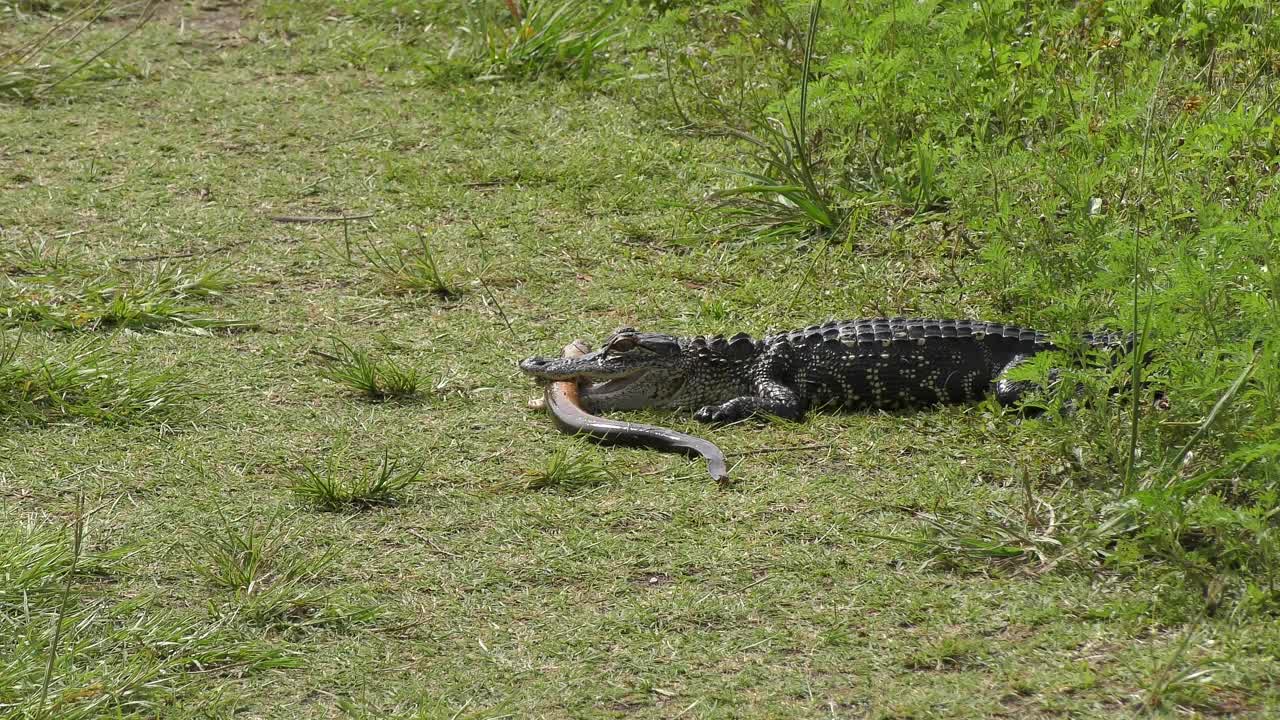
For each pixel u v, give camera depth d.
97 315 10.95
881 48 13.39
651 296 11.62
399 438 9.17
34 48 18.34
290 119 16.31
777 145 13.47
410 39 19.08
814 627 6.97
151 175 14.54
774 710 6.33
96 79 17.47
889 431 9.27
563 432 9.26
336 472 8.65
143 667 6.55
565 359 9.77
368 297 11.65
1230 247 8.05
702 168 14.46
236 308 11.39
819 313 11.21
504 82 17.42
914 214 12.53
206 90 17.28
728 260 12.30
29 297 11.18
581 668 6.66
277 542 7.70
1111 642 6.77
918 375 9.65
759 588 7.32
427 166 14.85
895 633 6.91
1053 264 9.91
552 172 14.49
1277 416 7.55
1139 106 10.86
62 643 6.69
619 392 9.83
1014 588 7.26
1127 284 8.41
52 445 8.95
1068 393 8.49
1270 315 7.52
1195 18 13.73
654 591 7.32
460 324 11.12
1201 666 6.51
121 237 12.92
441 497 8.37
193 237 12.95
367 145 15.45
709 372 9.80
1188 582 7.12
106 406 9.48
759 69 16.28
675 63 17.02
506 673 6.62
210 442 9.06
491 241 12.88
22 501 8.25
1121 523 7.59
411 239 12.92
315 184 14.34
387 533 7.94
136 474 8.62
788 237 12.68
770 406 9.52
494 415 9.55
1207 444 7.96
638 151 14.83
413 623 7.04
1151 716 6.20
